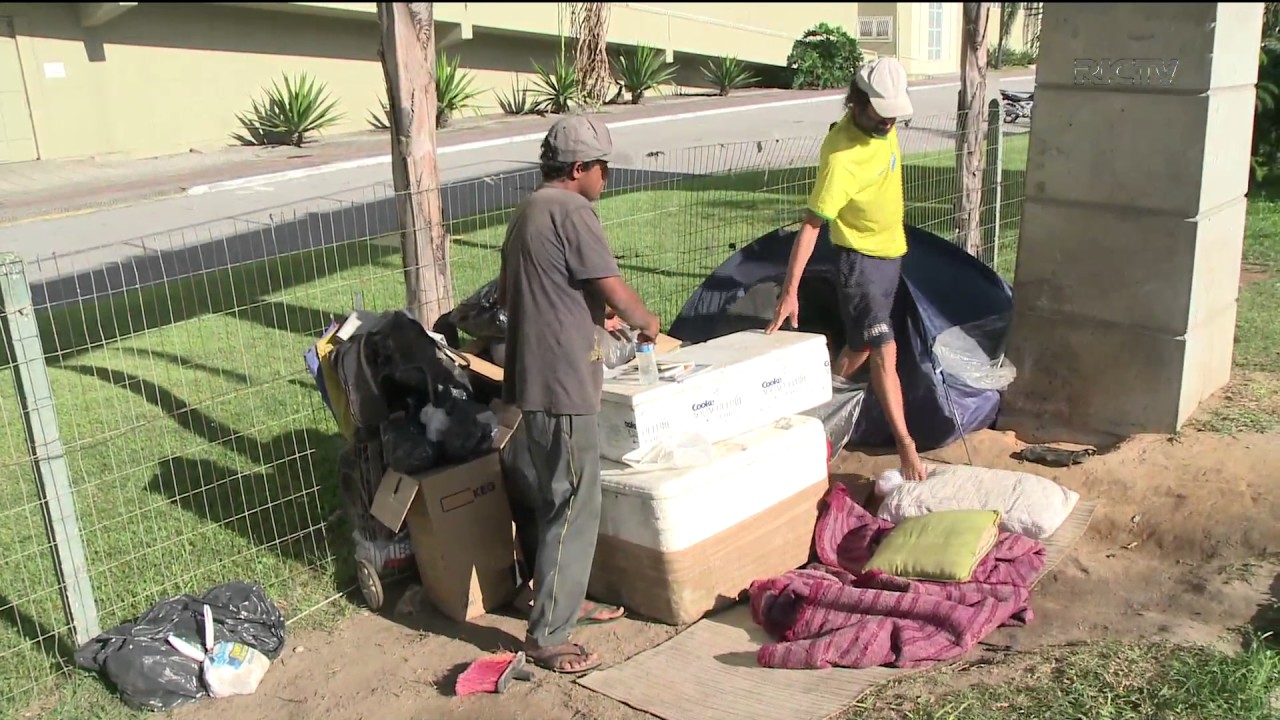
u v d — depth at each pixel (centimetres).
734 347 456
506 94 2638
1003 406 550
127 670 362
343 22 2319
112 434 533
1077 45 487
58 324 869
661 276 854
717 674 362
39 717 357
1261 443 464
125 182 1688
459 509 405
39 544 474
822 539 440
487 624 412
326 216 1280
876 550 424
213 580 437
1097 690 329
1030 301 530
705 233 999
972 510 429
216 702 368
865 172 444
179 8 2078
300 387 662
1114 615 383
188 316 861
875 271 470
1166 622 372
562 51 2583
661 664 371
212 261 1066
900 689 339
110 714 360
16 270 352
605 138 356
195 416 621
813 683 350
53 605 422
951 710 323
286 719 356
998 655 358
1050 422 534
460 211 1191
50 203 1499
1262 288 742
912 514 452
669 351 475
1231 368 561
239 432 591
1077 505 455
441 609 418
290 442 573
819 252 548
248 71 2198
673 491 382
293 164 1825
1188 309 477
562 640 375
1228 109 475
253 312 852
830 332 555
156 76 2073
